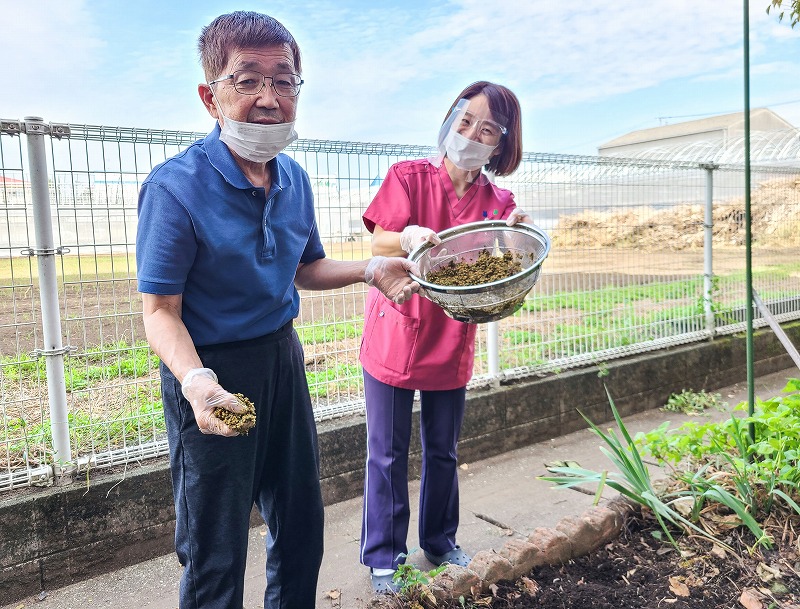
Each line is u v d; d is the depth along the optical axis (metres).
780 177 6.70
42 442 3.14
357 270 2.24
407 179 2.63
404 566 2.42
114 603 2.80
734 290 6.21
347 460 3.78
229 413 1.56
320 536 2.19
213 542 1.89
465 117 2.45
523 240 2.38
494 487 3.90
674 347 5.68
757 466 2.85
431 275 2.34
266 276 1.91
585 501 3.68
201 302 1.85
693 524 2.78
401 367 2.66
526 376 4.69
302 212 2.08
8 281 3.01
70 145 3.05
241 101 1.74
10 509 2.81
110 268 3.22
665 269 5.64
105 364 3.68
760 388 5.95
